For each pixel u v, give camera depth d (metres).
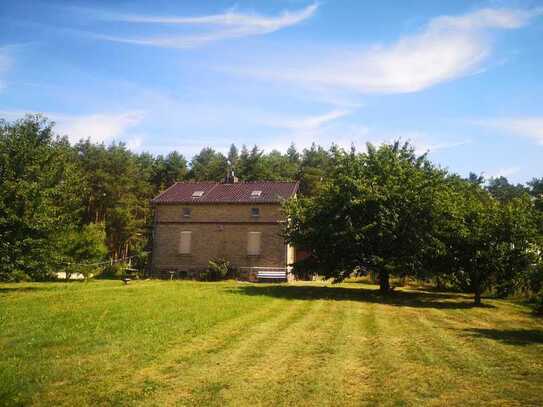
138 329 9.94
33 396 5.75
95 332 9.53
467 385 6.44
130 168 51.12
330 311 14.20
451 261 18.94
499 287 17.80
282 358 7.83
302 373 6.95
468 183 27.17
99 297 16.41
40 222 20.19
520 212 17.48
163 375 6.71
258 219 33.06
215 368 7.12
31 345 8.30
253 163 62.00
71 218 22.45
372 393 6.09
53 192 21.14
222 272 31.62
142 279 32.47
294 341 9.25
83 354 7.76
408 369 7.25
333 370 7.13
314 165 62.94
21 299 15.52
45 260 20.50
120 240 48.84
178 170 61.78
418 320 12.80
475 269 17.83
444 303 18.14
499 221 17.47
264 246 32.56
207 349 8.30
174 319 11.36
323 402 5.75
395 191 19.80
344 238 20.08
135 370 6.91
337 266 21.56
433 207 19.41
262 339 9.36
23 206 20.06
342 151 22.23
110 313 12.20
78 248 30.05
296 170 63.06
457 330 11.14
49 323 10.53
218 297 17.08
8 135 21.05
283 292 20.16
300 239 21.88
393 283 28.52
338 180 21.11
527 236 17.23
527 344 9.34
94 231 31.91
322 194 21.61
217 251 33.12
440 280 21.59
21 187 19.81
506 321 13.12
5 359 7.34
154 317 11.64
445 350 8.64
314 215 21.28
